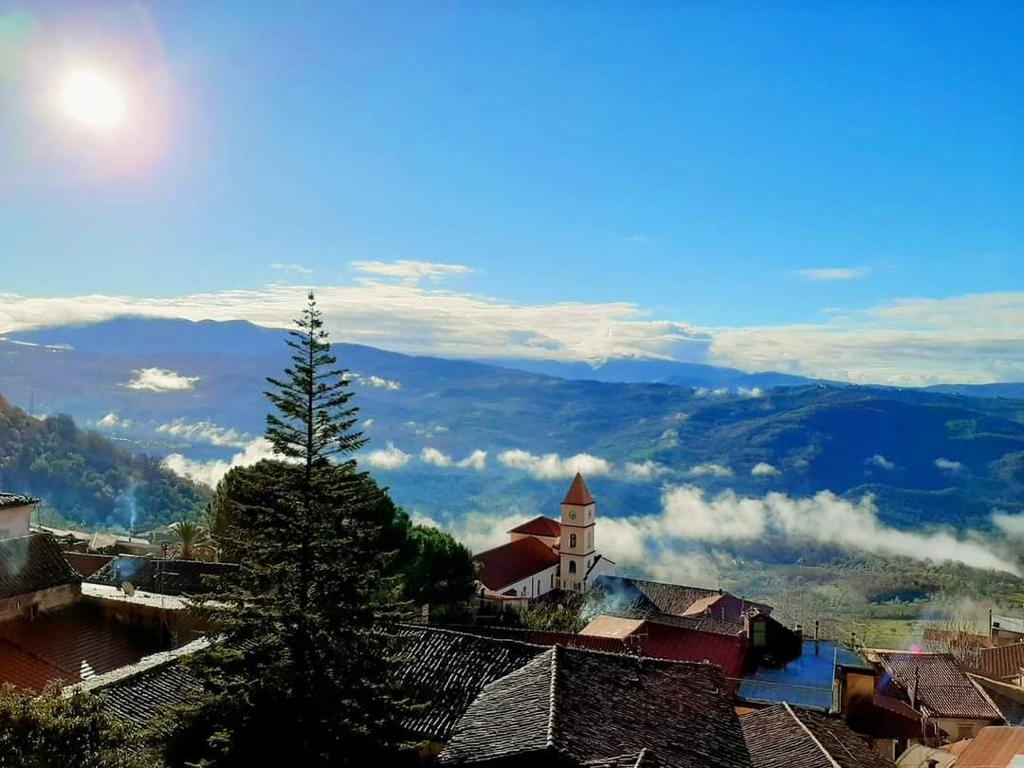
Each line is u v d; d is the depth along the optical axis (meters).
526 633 44.34
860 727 44.59
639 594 87.69
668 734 21.30
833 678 44.56
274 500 23.34
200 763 20.44
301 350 23.14
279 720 21.55
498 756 18.64
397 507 56.97
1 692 20.81
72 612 36.06
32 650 32.38
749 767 21.58
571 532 105.19
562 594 100.38
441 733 23.92
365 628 23.42
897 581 173.25
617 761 18.08
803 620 123.62
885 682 56.09
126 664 34.16
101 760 19.16
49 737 18.75
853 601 163.00
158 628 35.88
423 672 26.75
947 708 53.38
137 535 119.19
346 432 23.45
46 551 36.81
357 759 22.98
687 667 25.95
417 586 54.25
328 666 22.64
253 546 23.22
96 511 134.62
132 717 24.12
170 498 149.12
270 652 22.55
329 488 22.97
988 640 90.81
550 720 19.48
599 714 20.81
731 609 81.50
